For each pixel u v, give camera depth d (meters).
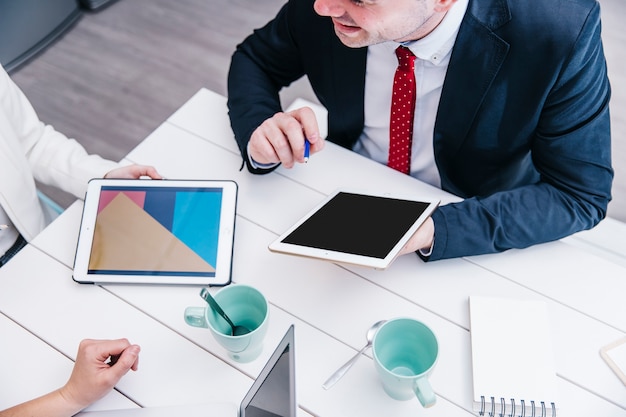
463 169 1.41
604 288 1.12
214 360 1.05
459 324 1.08
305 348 1.06
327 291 1.13
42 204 1.58
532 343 1.04
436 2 1.04
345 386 1.02
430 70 1.27
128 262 1.14
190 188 1.22
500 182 1.42
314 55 1.41
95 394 0.98
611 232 2.02
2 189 1.34
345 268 1.16
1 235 1.43
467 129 1.31
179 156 1.34
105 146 2.40
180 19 2.84
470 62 1.20
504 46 1.16
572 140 1.22
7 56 2.64
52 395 0.98
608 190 1.25
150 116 2.50
